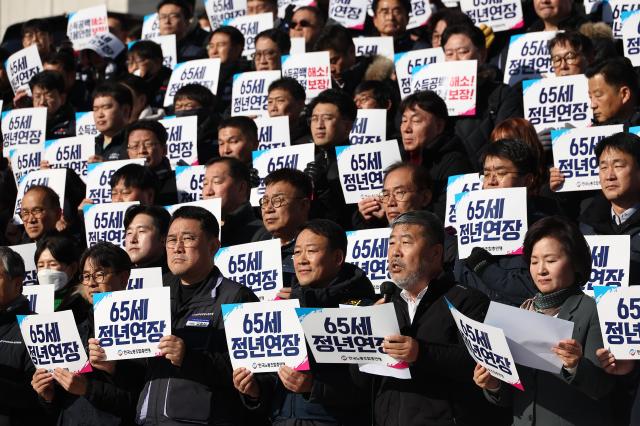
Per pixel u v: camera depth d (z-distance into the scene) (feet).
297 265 25.31
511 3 42.19
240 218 32.09
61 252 31.53
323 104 34.24
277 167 34.30
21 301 28.37
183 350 24.07
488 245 26.78
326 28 41.98
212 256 25.73
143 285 28.25
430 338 22.35
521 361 20.53
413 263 22.86
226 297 25.11
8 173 41.93
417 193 28.86
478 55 38.24
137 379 26.45
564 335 20.34
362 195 31.91
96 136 40.93
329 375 23.36
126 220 30.96
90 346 24.40
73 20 52.54
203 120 39.96
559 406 21.24
